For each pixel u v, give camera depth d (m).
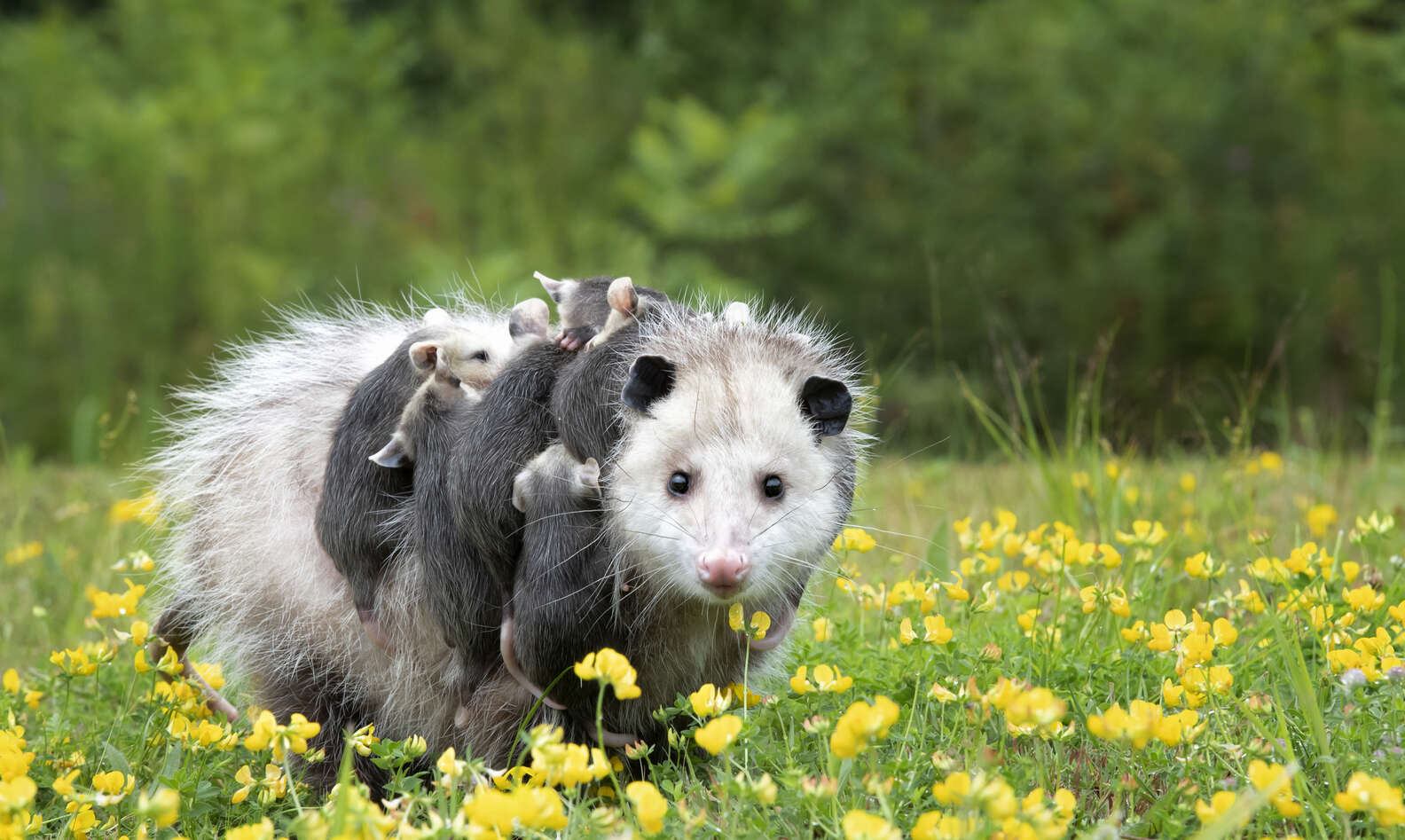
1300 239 21.47
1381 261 21.23
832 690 5.18
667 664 5.77
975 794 4.04
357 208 23.17
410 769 6.38
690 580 5.27
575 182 25.11
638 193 23.53
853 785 4.84
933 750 5.42
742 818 4.71
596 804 5.29
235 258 21.03
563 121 26.11
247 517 6.70
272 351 7.70
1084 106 22.80
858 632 7.14
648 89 26.91
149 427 14.55
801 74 25.22
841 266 21.81
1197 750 5.11
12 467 13.74
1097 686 6.14
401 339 7.26
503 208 24.23
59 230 20.91
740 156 22.53
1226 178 22.12
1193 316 21.02
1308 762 5.23
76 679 7.14
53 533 10.92
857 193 22.41
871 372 11.32
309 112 25.59
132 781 5.08
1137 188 22.11
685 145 23.67
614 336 5.79
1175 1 24.17
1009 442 13.05
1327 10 25.17
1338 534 6.94
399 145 26.31
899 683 6.07
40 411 19.22
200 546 6.98
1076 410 10.95
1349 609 6.24
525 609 5.41
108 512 11.00
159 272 20.58
